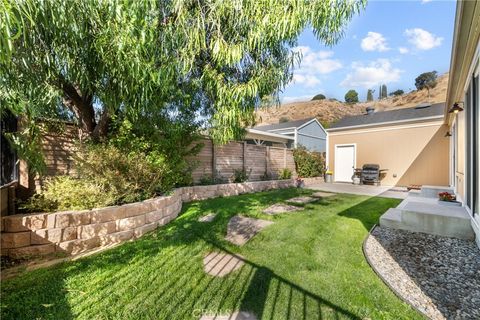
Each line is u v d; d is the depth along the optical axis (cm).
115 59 252
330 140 1291
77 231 303
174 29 263
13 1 154
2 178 300
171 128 475
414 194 750
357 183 1117
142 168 410
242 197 700
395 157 1068
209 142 730
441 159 951
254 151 902
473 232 349
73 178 376
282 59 316
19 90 238
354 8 235
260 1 240
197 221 434
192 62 273
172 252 296
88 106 401
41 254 282
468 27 302
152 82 277
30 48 217
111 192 351
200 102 445
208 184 702
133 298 202
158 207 400
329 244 326
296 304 196
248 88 279
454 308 195
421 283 232
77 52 247
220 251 301
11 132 304
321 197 720
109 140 425
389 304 196
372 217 472
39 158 321
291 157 1116
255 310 189
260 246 318
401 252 307
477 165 338
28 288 213
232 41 268
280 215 485
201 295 207
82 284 221
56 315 179
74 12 211
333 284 225
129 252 295
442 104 1112
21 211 325
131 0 209
